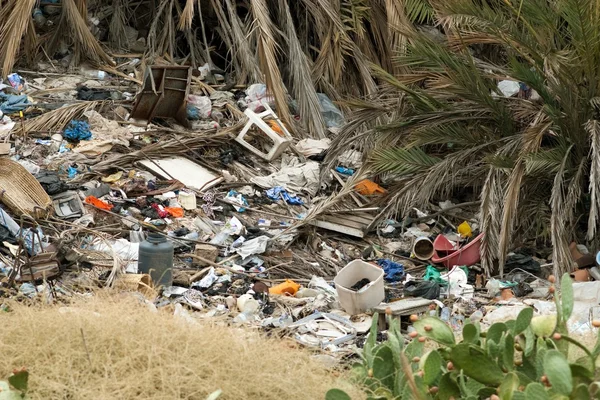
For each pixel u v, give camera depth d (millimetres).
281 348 6949
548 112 13531
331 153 14836
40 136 14664
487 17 13984
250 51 17891
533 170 13266
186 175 14406
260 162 15586
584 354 6047
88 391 5914
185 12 16188
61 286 10445
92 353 6398
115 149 14773
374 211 14242
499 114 14469
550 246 13922
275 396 6258
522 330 5809
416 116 14500
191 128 16031
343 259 13172
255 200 14352
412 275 12789
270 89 16859
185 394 6113
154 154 14703
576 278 12414
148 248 11008
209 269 11914
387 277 12477
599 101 13266
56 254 10773
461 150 14383
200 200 13938
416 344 6320
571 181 13086
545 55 13242
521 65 13727
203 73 18031
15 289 10062
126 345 6406
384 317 10492
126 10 19094
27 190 12602
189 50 19031
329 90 17969
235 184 14562
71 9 17312
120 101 16250
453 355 5676
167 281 11078
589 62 13328
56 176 13148
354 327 10367
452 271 12531
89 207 12922
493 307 11484
